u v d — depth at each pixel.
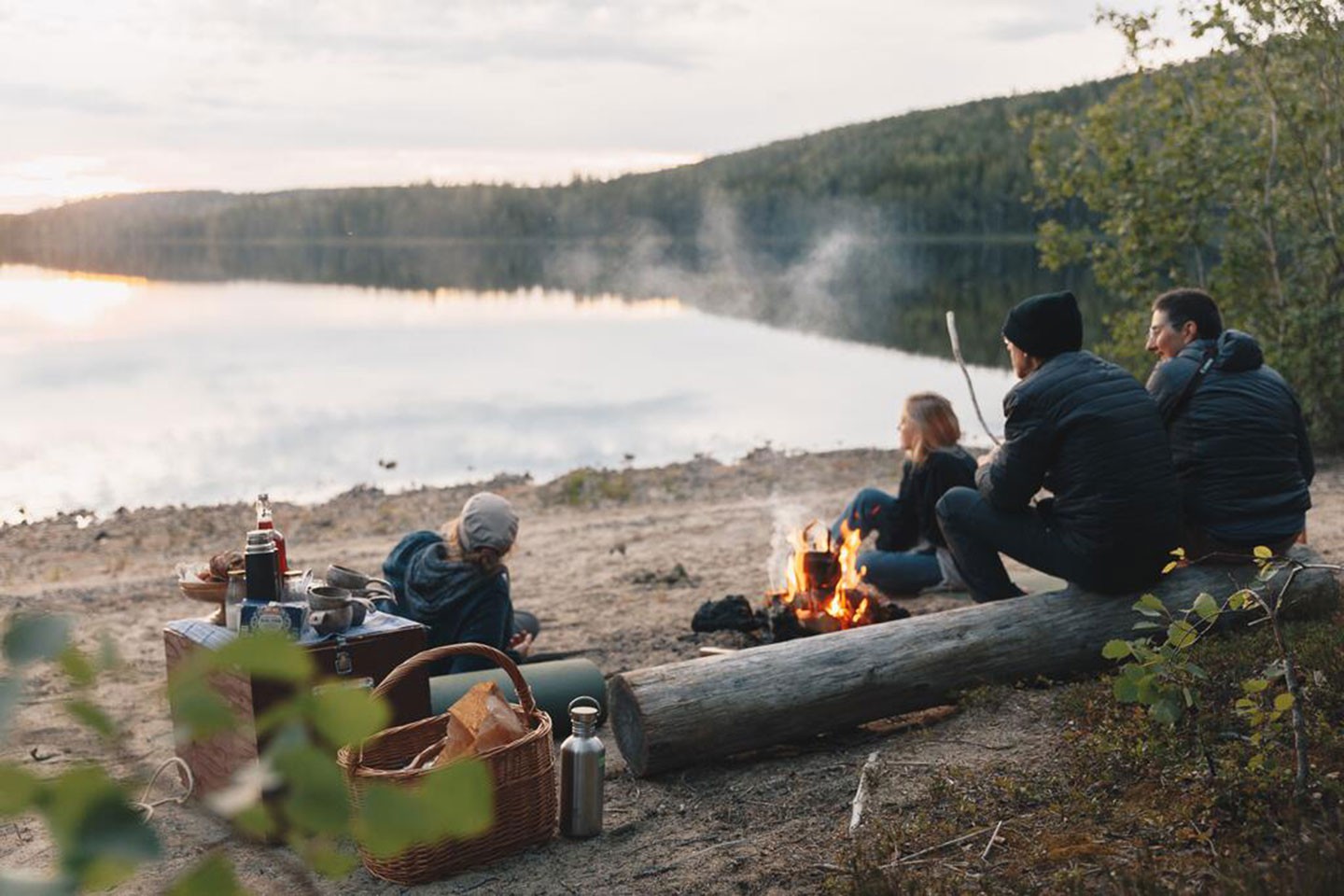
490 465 15.72
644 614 7.10
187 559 10.54
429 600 4.90
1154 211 12.25
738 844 3.65
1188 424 5.07
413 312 45.97
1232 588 4.86
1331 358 11.59
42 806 0.64
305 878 0.89
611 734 4.92
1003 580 5.32
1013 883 3.07
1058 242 12.92
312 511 12.77
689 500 12.38
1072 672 4.73
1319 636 4.42
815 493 12.36
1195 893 2.79
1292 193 11.91
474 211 183.75
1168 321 5.43
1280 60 11.62
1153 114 12.33
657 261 107.31
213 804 0.73
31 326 39.03
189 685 0.68
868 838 3.53
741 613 6.40
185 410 21.06
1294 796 3.24
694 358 28.34
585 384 24.06
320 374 25.98
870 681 4.41
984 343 30.53
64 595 8.46
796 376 24.61
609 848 3.73
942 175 122.38
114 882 0.65
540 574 8.54
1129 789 3.58
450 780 0.73
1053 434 4.75
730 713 4.23
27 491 14.28
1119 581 4.75
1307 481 5.34
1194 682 3.95
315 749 0.72
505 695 4.68
